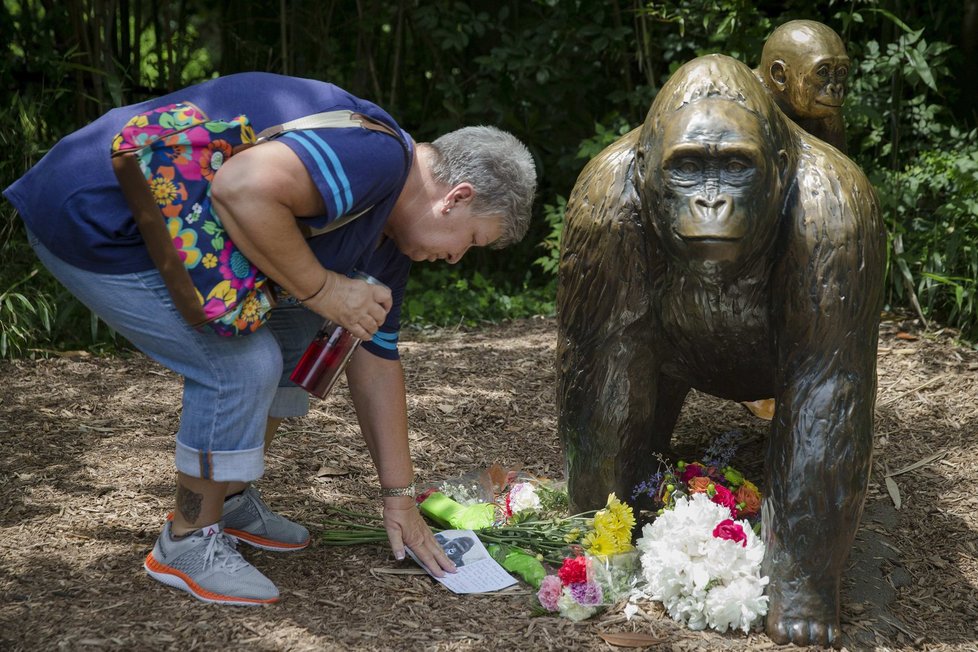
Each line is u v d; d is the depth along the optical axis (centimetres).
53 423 454
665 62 816
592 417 314
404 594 302
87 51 709
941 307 614
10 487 377
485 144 271
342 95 263
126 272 264
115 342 595
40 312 581
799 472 285
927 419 472
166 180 251
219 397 273
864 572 330
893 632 300
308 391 279
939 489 403
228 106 261
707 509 298
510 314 696
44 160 266
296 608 290
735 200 263
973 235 604
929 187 629
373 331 273
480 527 338
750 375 315
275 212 244
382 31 884
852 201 284
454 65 865
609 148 312
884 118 665
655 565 296
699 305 295
